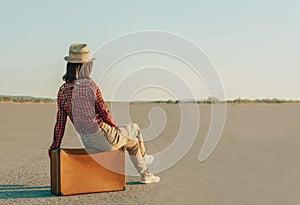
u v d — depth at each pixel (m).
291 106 26.61
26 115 17.14
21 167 6.40
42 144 8.81
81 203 4.52
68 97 4.91
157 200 4.65
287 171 6.09
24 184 5.38
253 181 5.49
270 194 4.85
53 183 4.90
